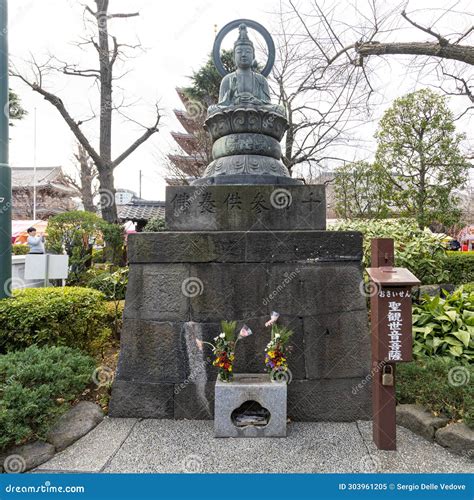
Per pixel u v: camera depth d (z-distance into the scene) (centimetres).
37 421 294
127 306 368
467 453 280
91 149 1165
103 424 342
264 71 489
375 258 302
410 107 1177
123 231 1075
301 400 353
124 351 364
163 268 369
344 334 359
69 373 342
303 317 362
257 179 404
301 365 358
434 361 357
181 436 320
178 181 1459
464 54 611
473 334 399
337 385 355
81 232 918
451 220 1159
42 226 1666
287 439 313
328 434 322
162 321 364
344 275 364
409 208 1202
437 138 1158
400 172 1205
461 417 306
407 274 287
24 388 302
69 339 447
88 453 292
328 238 365
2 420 271
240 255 366
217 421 317
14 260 782
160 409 356
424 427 308
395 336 285
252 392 318
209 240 367
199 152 1487
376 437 297
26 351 362
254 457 286
